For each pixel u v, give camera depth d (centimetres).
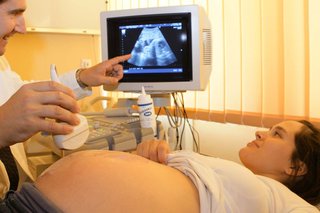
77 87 140
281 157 109
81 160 75
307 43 147
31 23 233
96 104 231
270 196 89
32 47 249
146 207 67
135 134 125
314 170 107
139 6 238
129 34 159
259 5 166
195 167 83
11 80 146
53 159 146
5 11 97
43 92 75
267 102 165
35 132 74
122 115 152
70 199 64
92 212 63
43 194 65
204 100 201
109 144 114
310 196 108
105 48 163
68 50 263
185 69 153
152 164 82
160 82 156
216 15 191
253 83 172
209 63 157
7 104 73
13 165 123
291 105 154
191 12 149
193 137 214
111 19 161
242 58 176
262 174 111
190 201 74
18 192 66
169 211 69
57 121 76
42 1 236
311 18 144
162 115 209
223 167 85
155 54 156
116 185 68
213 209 74
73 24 249
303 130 111
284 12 153
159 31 155
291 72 153
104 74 143
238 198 80
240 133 191
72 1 248
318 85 144
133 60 159
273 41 161
